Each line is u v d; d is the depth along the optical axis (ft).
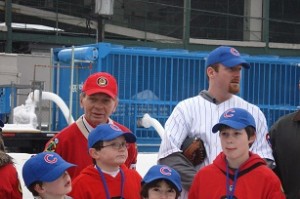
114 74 38.37
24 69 62.90
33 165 14.03
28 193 20.93
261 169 14.73
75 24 78.18
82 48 38.88
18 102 46.83
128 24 79.00
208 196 14.96
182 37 78.84
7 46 69.31
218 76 16.69
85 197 14.73
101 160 14.92
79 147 16.42
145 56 39.09
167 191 14.55
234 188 14.67
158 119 39.29
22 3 77.56
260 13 80.79
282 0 83.76
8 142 35.14
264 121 17.11
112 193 14.89
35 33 72.33
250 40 80.28
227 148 14.66
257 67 40.86
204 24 80.69
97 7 63.41
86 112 16.61
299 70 41.93
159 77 39.45
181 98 39.93
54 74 43.45
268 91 41.19
